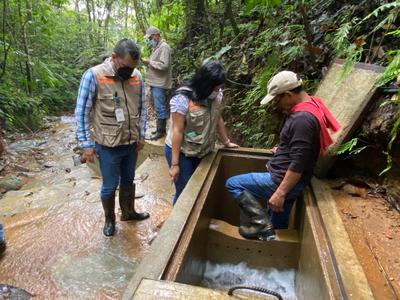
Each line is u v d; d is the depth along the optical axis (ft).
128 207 10.77
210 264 7.53
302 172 6.57
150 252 5.08
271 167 7.28
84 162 17.17
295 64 11.14
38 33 28.66
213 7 21.12
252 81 13.10
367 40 9.11
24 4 24.34
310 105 6.57
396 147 6.90
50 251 9.41
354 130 7.32
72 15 38.52
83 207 11.94
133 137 9.20
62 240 9.95
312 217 6.39
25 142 20.71
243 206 7.38
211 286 7.13
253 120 12.35
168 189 13.08
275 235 7.28
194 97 8.53
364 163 7.74
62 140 21.93
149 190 13.04
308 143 6.33
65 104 31.63
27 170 16.69
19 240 9.94
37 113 25.35
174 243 5.31
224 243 7.43
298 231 7.50
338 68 9.01
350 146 7.06
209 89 8.41
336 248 5.20
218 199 9.23
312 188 7.44
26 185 15.02
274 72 11.27
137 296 4.07
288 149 6.93
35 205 12.28
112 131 8.83
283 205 7.45
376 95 7.07
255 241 7.25
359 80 7.75
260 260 7.32
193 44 20.99
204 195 7.17
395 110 6.70
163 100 16.49
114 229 10.30
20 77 25.34
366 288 4.33
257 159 9.45
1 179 15.12
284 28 12.02
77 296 7.77
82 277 8.39
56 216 11.35
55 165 17.49
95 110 8.82
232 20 15.44
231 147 9.97
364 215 6.55
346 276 4.55
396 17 8.06
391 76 6.66
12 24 23.89
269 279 7.20
